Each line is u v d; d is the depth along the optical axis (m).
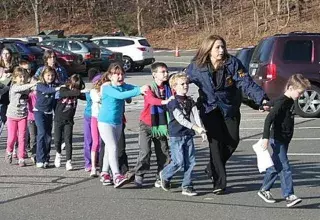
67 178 9.27
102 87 8.45
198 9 52.62
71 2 55.88
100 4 55.72
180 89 7.85
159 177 8.51
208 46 7.82
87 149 9.70
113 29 53.84
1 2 56.91
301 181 8.83
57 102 9.92
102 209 7.42
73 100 9.90
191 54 44.34
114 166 8.50
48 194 8.23
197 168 9.93
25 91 10.24
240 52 19.05
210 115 7.88
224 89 7.87
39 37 36.59
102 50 31.77
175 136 7.97
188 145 8.02
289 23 44.91
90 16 55.34
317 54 15.52
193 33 50.38
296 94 7.27
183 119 7.77
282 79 15.45
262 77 15.70
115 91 8.31
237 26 47.72
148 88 8.23
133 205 7.59
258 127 14.50
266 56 15.78
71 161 10.11
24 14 56.56
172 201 7.76
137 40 34.06
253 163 10.20
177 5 53.38
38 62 25.92
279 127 7.34
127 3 55.34
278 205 7.50
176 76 7.87
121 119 8.59
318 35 15.65
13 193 8.29
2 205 7.65
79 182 8.98
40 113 10.00
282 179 7.42
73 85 9.75
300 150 11.35
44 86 9.99
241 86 7.80
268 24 45.66
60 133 10.02
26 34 53.84
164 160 8.51
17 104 10.30
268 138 7.29
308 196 7.93
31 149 10.63
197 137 13.13
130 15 54.53
